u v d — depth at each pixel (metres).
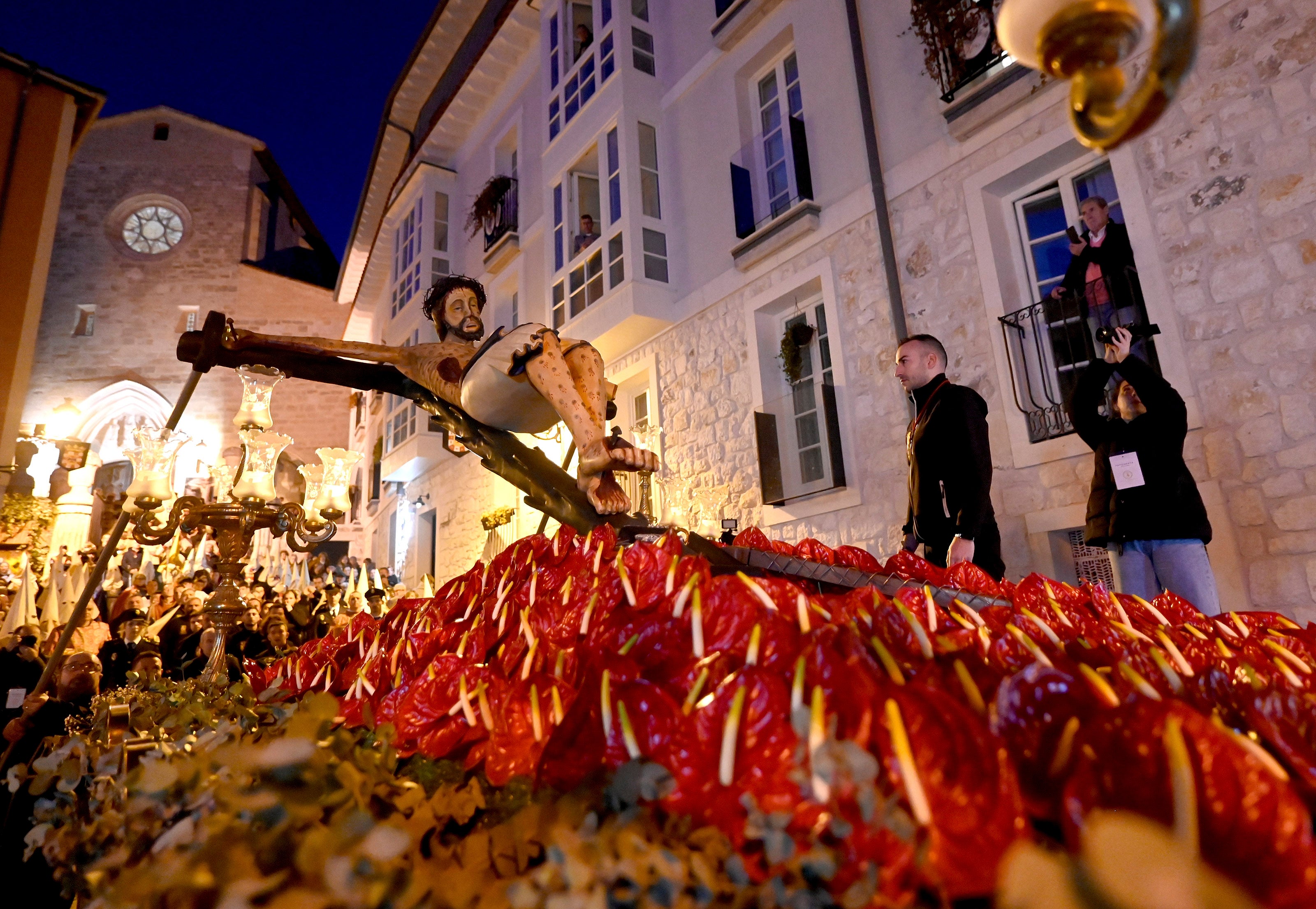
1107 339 3.69
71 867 0.70
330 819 0.53
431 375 1.56
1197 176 4.62
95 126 24.11
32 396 21.94
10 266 12.45
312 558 11.41
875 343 6.48
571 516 1.40
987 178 5.82
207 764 0.58
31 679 4.73
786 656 0.58
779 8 7.89
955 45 5.98
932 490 3.36
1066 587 1.12
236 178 24.52
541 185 12.27
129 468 20.88
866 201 6.72
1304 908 0.37
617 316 8.56
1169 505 3.41
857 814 0.43
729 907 0.42
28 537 13.95
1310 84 4.25
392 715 0.80
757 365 7.56
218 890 0.43
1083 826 0.41
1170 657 0.73
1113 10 0.59
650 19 9.77
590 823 0.47
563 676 0.74
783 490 7.17
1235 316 4.38
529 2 12.08
